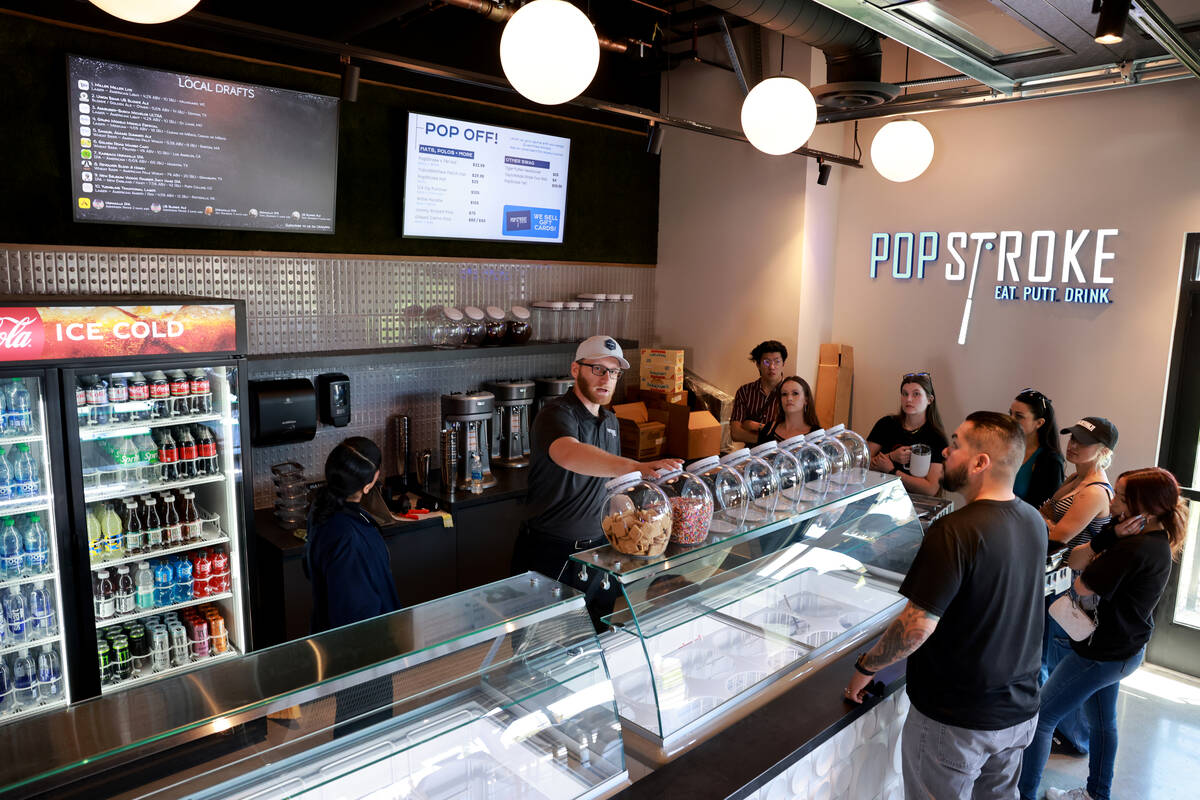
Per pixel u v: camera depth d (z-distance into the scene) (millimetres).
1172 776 3498
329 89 4180
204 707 1528
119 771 1373
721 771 1851
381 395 4668
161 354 3139
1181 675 4434
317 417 4289
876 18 2955
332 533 2557
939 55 3363
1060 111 4512
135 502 3363
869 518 2779
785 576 2393
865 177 5375
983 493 2252
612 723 1841
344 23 3887
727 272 5754
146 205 3621
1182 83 4090
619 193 5844
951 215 5012
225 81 3740
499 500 4547
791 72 5133
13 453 2982
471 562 4477
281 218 4059
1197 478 4301
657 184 6129
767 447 2623
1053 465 3949
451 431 4512
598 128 5590
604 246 5816
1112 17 2301
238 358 3371
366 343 4590
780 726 2053
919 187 5137
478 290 5082
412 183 4566
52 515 2957
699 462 2379
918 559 2164
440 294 4887
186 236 3830
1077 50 3328
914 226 5180
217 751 1461
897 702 2523
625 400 5871
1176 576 4418
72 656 3072
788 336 5453
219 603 3762
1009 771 2354
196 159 3721
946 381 5137
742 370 5750
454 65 4746
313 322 4348
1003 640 2164
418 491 4570
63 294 3498
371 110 4406
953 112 4941
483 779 1672
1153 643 4539
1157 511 2926
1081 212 4492
